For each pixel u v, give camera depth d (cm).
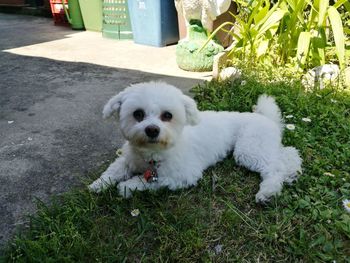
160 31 126
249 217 48
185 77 99
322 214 47
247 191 53
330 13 84
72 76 103
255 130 58
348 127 66
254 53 93
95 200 50
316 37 88
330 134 66
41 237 43
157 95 49
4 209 51
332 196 50
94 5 151
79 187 55
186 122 53
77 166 61
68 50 129
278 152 57
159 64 111
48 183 56
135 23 131
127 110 49
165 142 48
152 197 50
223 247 44
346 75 85
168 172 52
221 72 91
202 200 51
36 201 52
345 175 55
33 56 123
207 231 46
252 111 73
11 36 154
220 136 59
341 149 62
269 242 44
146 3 124
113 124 75
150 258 42
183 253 42
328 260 41
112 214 49
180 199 51
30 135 71
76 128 73
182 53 102
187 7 98
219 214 49
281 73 88
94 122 76
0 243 45
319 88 81
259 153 56
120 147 66
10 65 114
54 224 46
